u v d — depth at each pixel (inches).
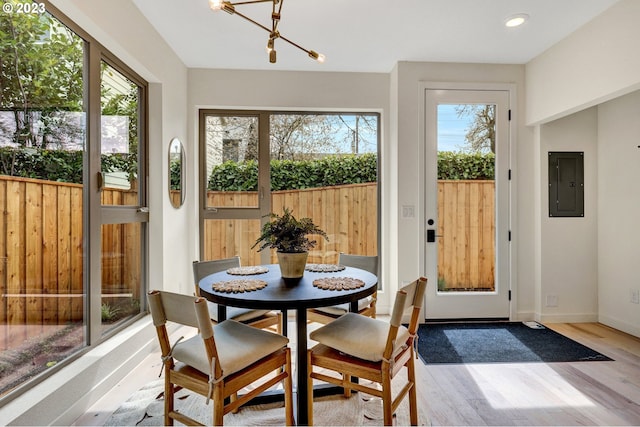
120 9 82.0
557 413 70.1
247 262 135.3
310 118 137.0
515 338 109.7
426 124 124.5
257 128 135.7
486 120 126.1
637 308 111.0
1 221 56.9
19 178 60.3
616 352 99.0
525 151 125.8
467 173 126.0
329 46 111.4
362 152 138.5
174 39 106.9
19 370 60.3
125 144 95.4
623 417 68.6
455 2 87.2
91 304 78.2
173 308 54.2
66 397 64.6
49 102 67.0
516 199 125.6
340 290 64.9
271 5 88.0
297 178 136.8
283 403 73.3
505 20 96.0
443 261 125.9
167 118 110.3
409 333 64.4
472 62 124.6
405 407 72.5
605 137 121.6
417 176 124.5
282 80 130.6
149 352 97.0
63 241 70.9
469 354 98.1
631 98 112.9
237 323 68.2
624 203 115.1
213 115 134.2
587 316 124.5
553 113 111.3
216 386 51.0
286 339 62.9
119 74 91.7
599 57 93.5
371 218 138.7
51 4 65.4
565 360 94.1
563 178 124.2
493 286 127.0
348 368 59.4
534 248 126.4
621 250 116.1
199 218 133.9
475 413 70.1
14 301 59.5
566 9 90.5
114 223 89.0
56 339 68.9
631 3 83.9
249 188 135.9
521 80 126.0
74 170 73.9
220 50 114.3
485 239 126.8
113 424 66.1
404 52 116.3
